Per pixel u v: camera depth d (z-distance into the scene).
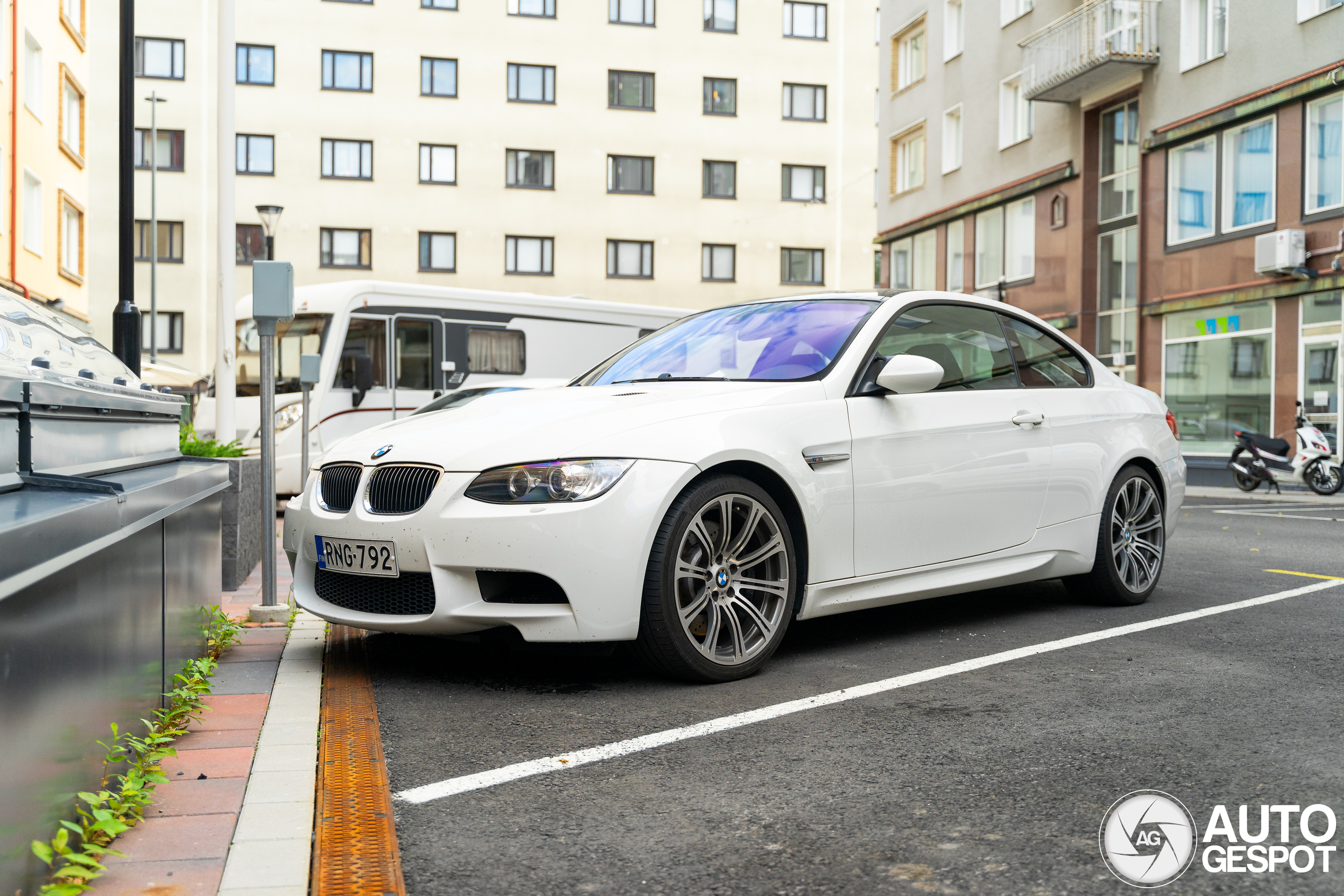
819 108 40.09
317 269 36.16
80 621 2.40
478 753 3.33
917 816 2.78
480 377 15.44
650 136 38.62
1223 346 19.23
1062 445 5.46
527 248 37.62
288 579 7.30
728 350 5.05
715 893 2.35
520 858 2.54
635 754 3.31
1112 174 22.36
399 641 4.95
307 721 3.63
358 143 36.47
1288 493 16.41
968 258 26.69
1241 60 18.69
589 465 3.92
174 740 3.39
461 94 37.12
